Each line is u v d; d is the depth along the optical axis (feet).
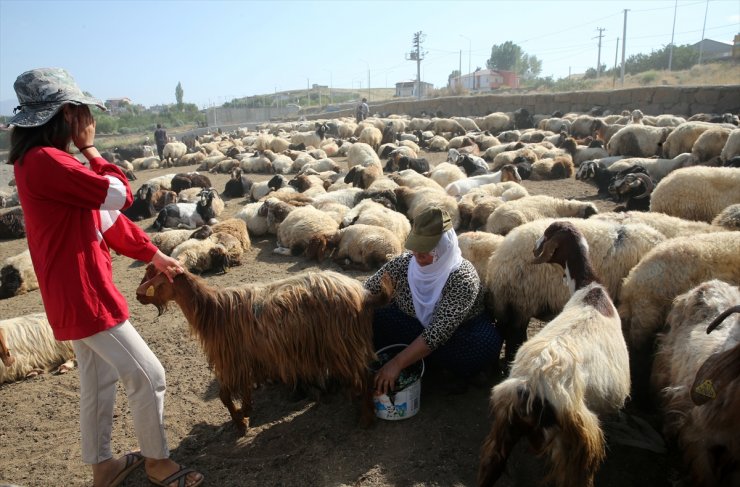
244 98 311.68
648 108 80.28
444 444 11.45
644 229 14.39
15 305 23.52
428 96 203.00
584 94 90.33
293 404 13.46
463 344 12.53
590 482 8.60
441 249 11.68
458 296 11.69
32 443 12.87
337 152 72.90
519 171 44.47
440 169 42.14
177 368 15.94
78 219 8.67
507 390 8.52
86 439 10.14
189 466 11.31
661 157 45.91
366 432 12.03
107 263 9.27
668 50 175.32
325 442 11.78
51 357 17.03
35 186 8.22
